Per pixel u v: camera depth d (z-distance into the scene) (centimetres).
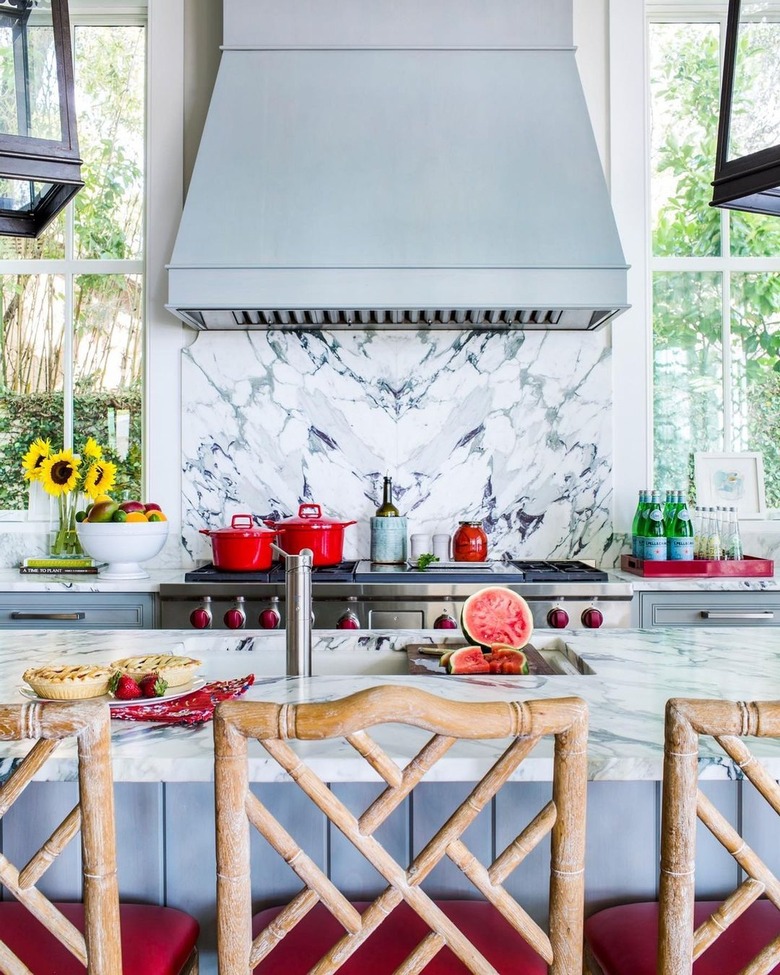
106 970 91
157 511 320
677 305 362
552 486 352
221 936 90
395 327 348
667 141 362
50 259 360
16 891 90
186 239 304
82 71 359
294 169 310
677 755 90
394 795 89
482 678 154
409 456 352
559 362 352
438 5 318
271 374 351
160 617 301
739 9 153
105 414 360
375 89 315
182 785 130
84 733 89
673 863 91
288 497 351
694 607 304
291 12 318
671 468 362
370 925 90
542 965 107
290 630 156
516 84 316
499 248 304
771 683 150
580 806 91
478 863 91
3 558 352
